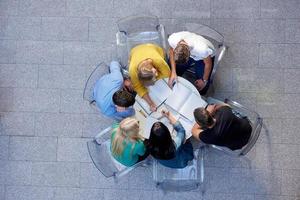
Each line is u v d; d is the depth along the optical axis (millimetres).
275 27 4570
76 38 4652
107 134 4473
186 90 3830
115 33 4637
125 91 3602
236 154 4137
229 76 4566
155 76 3652
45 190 4605
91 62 4641
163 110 3822
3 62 4672
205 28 4133
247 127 3709
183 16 4613
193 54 3875
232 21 4586
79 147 4613
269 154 4508
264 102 4543
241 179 4516
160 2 4625
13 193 4613
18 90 4660
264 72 4555
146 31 4402
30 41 4664
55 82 4652
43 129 4637
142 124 3848
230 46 4574
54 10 4664
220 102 4020
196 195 4520
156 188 4531
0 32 4680
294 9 4559
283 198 4492
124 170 4152
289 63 4543
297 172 4492
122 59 4457
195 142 4238
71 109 4629
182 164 3863
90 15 4656
